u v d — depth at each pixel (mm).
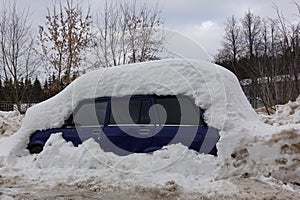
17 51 19562
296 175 4496
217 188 4316
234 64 19781
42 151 6152
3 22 19312
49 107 6820
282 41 13227
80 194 4520
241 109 5398
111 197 4340
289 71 11969
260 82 13625
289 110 6871
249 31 35188
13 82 19391
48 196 4461
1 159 6434
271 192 4094
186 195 4246
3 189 4867
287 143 4602
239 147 4746
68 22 17891
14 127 9695
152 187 4527
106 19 17500
